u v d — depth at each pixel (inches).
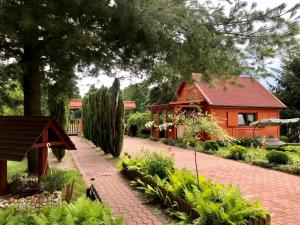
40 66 341.1
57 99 394.9
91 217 155.0
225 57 272.4
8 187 249.0
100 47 279.4
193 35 259.1
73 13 236.1
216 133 264.7
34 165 322.0
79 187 297.0
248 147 765.9
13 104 432.5
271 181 380.2
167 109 946.7
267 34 256.4
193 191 234.2
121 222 159.2
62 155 509.4
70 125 1245.7
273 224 200.5
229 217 185.6
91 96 757.9
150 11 221.0
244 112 885.2
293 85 1114.1
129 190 321.1
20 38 240.7
